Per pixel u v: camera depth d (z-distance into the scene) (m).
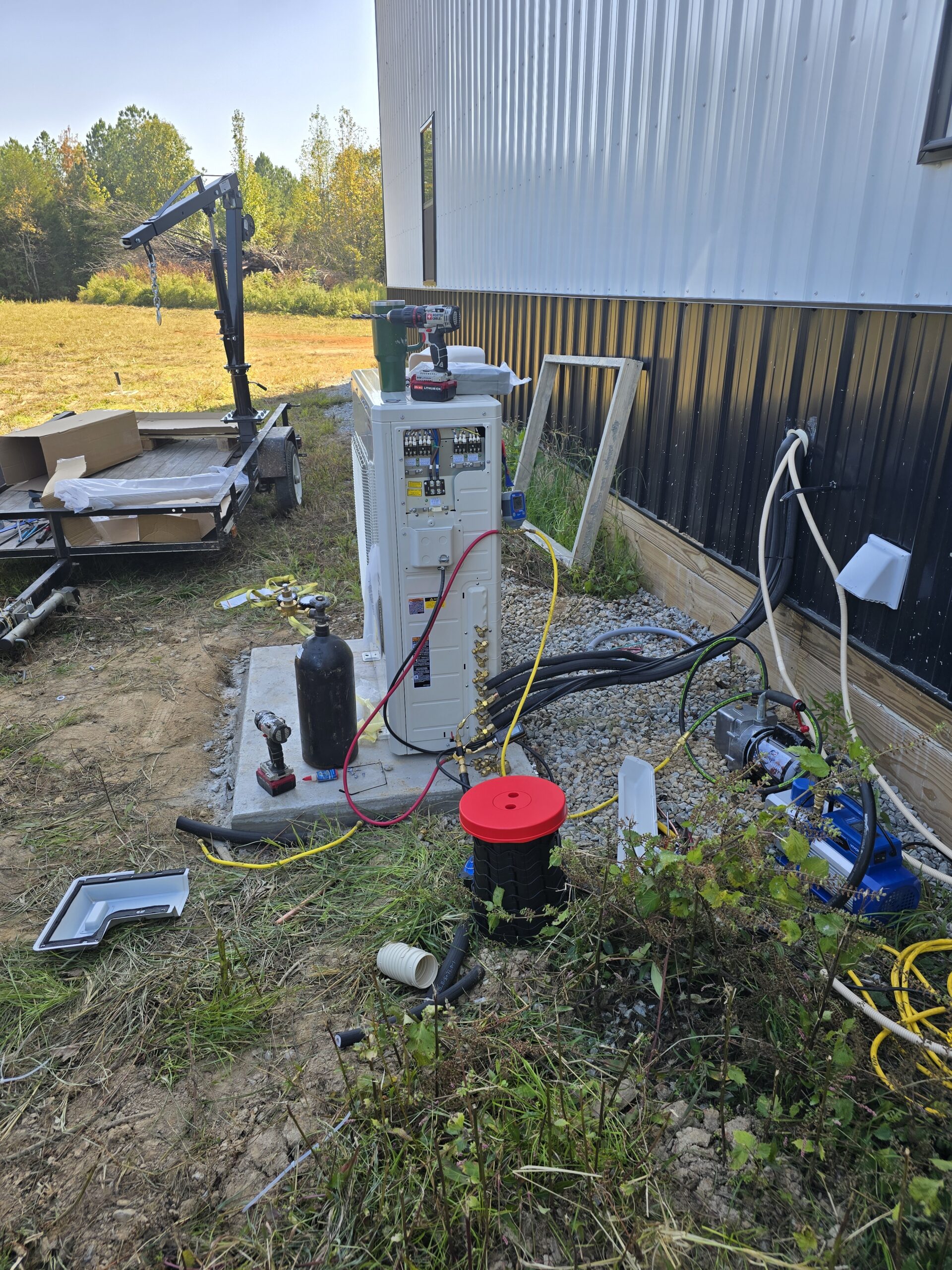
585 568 5.31
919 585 2.89
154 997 2.36
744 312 3.95
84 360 21.78
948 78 2.65
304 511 7.61
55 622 5.18
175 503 5.46
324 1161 1.83
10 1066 2.16
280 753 3.09
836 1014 2.01
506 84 7.38
